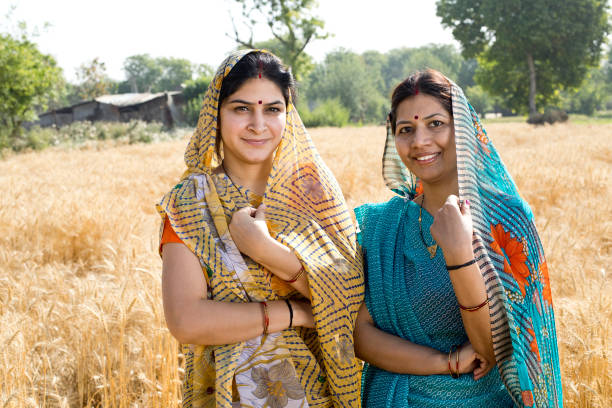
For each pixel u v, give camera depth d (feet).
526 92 143.74
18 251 16.85
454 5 140.87
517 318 5.33
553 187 23.93
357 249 6.21
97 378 9.16
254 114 5.55
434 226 5.18
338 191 6.26
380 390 5.87
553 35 128.06
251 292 5.35
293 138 6.00
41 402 9.14
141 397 9.42
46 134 93.20
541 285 5.49
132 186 31.76
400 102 5.80
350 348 5.67
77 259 18.37
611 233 17.01
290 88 5.89
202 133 5.71
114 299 10.87
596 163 34.01
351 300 5.76
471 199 5.30
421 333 5.77
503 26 131.64
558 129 78.84
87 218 19.54
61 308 11.16
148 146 76.07
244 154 5.64
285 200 5.86
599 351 8.19
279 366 5.38
